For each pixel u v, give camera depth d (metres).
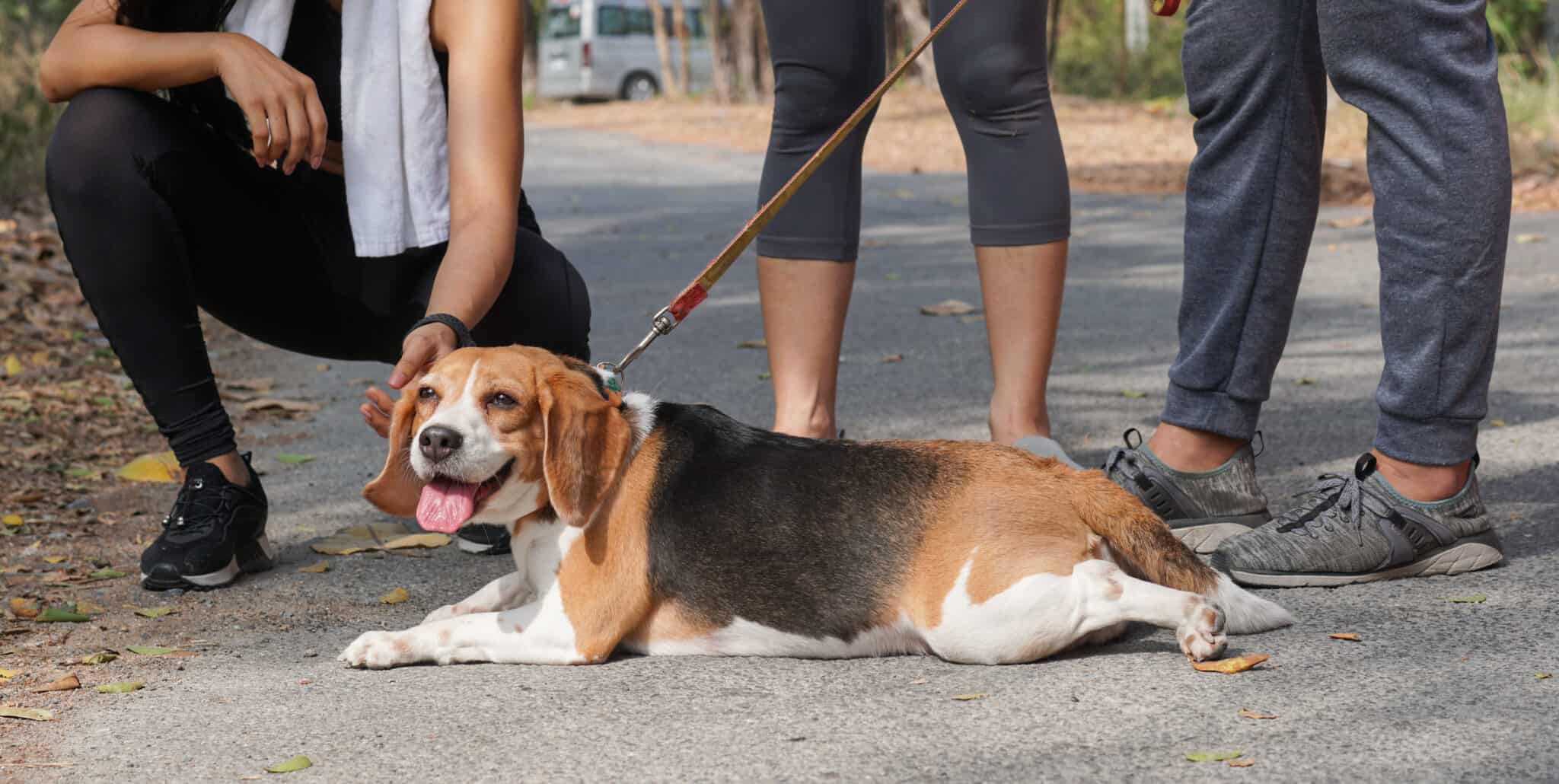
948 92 3.35
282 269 3.33
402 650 2.52
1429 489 2.83
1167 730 2.09
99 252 3.03
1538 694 2.16
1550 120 12.15
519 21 3.07
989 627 2.36
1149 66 23.80
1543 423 4.20
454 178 3.01
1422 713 2.11
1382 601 2.71
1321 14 2.79
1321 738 2.03
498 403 2.42
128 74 3.02
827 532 2.46
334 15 3.27
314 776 2.04
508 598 2.73
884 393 5.09
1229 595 2.48
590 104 32.69
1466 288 2.73
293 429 4.88
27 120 10.94
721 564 2.48
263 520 3.20
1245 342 3.02
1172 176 12.30
